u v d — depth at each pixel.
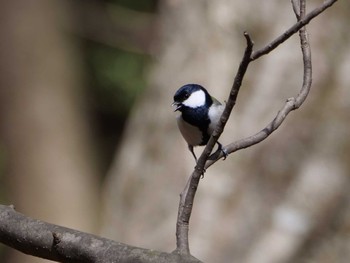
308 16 4.27
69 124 20.94
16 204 20.50
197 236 12.17
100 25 21.52
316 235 11.79
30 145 20.45
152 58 19.59
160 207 12.91
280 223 11.88
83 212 20.48
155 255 4.23
